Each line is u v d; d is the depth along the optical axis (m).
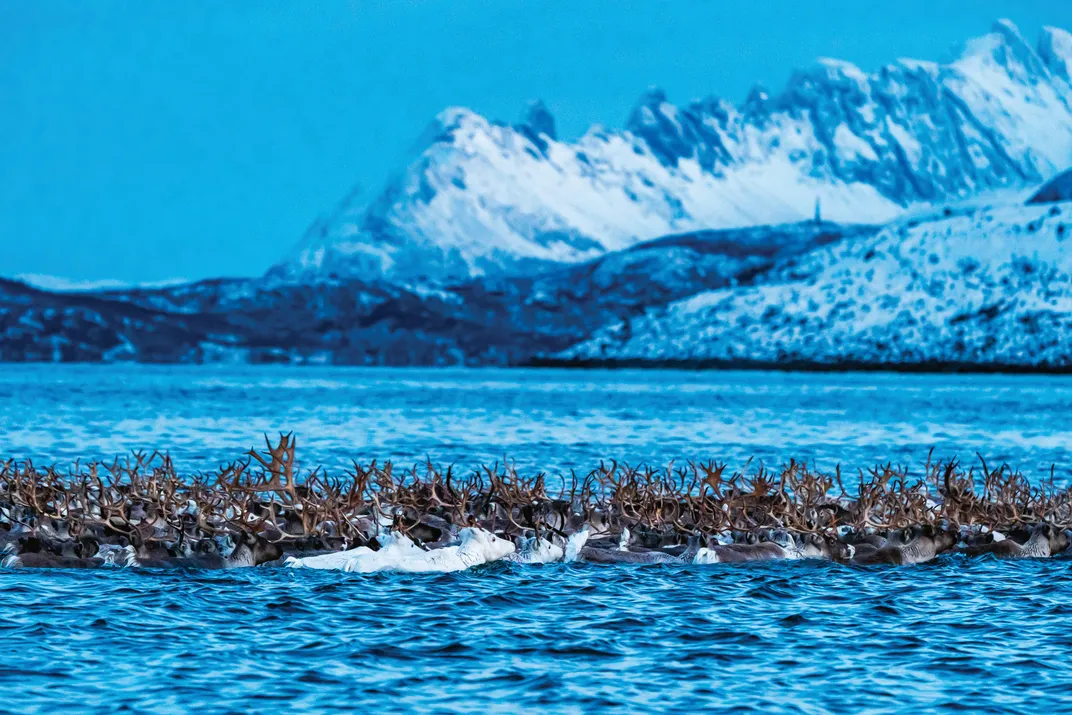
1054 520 127.44
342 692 76.50
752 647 87.06
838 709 74.31
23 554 107.94
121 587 101.31
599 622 92.81
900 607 98.25
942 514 125.56
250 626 90.50
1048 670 81.69
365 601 97.88
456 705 74.56
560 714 73.19
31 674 78.75
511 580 105.88
